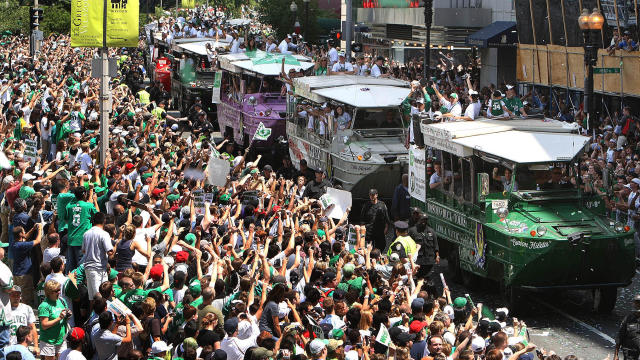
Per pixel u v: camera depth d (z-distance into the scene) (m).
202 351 12.48
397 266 16.67
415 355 13.56
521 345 13.89
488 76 46.91
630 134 30.47
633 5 32.47
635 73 32.47
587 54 28.77
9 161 22.48
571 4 35.97
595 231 19.30
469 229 20.98
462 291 21.61
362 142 28.28
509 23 45.25
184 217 19.05
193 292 14.17
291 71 34.69
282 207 21.33
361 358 13.19
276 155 35.50
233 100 38.34
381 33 58.81
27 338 13.62
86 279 16.00
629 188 24.64
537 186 20.20
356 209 28.66
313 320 13.77
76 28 26.50
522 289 19.47
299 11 60.81
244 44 41.09
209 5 95.19
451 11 48.62
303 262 17.17
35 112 32.47
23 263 18.09
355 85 29.59
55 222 19.44
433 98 35.47
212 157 22.02
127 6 26.50
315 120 30.70
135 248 16.36
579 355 17.36
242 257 16.86
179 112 49.59
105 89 26.27
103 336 13.15
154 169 23.28
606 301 19.83
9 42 72.62
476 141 20.69
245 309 13.38
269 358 11.83
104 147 26.33
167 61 54.25
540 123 22.11
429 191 23.22
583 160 21.16
